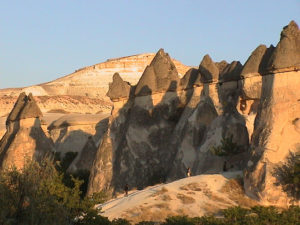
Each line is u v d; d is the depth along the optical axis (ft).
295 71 120.37
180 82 169.27
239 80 142.72
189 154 151.53
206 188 116.98
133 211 108.78
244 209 95.04
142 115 167.84
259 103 124.88
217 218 96.02
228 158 136.46
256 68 134.72
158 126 165.68
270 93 121.90
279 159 115.14
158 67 172.76
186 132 153.79
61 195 94.58
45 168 88.63
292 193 111.24
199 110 153.99
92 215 94.07
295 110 119.14
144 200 113.39
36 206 78.13
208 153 143.43
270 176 112.78
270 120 119.14
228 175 123.13
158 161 161.58
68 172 198.90
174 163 154.61
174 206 109.29
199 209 107.65
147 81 170.50
